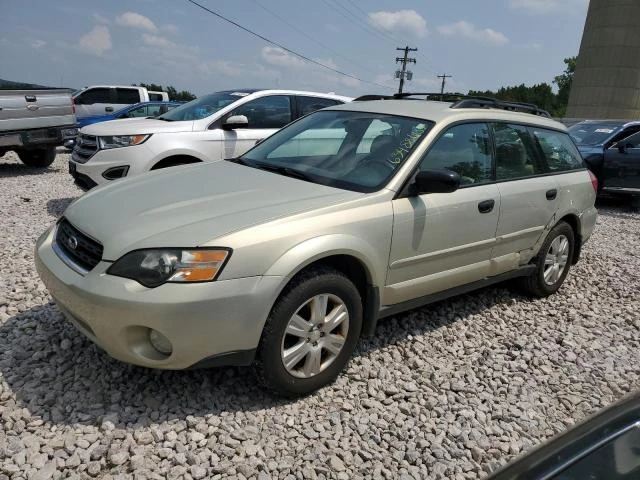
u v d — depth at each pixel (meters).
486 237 4.16
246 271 2.77
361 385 3.40
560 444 1.46
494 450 2.93
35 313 3.93
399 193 3.51
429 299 3.95
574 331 4.57
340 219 3.16
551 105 73.88
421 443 2.91
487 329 4.41
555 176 4.94
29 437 2.66
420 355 3.86
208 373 3.30
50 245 3.28
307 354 3.10
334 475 2.62
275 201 3.20
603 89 37.03
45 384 3.10
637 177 10.39
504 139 4.44
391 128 3.96
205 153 7.02
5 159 13.03
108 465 2.55
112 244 2.82
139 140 6.70
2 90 9.77
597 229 8.89
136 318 2.64
